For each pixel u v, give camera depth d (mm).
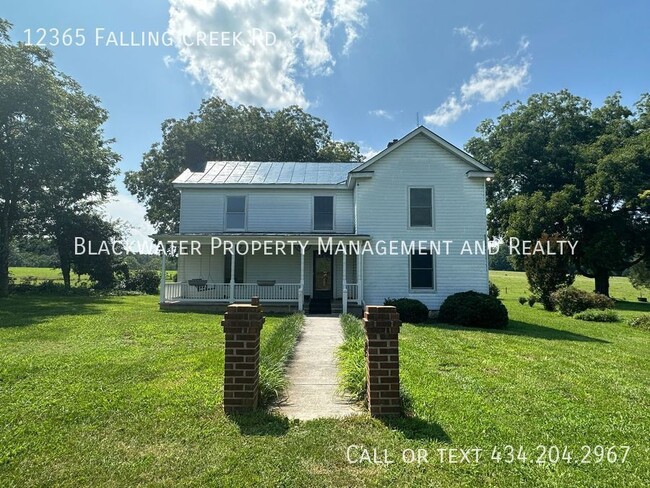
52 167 21984
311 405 4527
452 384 5512
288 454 3250
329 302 15469
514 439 3643
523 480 2932
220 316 12945
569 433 3850
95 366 6137
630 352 8688
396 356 4148
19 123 21250
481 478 2947
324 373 5930
